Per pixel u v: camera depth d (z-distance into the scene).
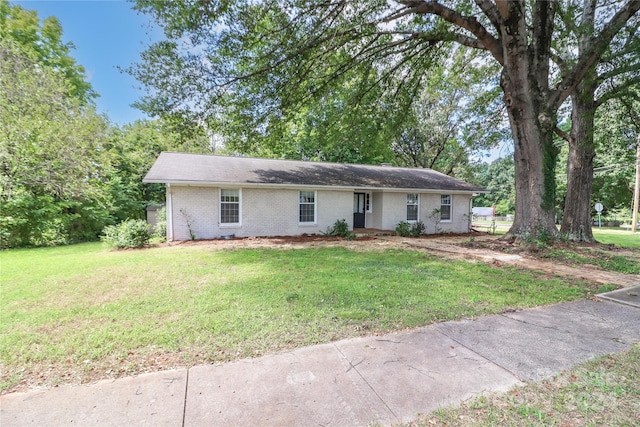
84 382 2.37
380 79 11.20
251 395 2.21
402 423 1.94
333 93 11.52
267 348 2.93
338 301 4.27
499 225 28.66
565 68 10.51
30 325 3.43
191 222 11.33
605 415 2.02
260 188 12.39
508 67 8.48
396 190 14.32
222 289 4.85
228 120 10.60
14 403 2.11
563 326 3.55
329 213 13.73
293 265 6.75
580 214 11.38
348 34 8.98
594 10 10.01
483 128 14.91
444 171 26.44
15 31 15.43
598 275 6.19
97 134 13.48
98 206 14.38
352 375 2.48
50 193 12.42
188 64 8.41
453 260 7.63
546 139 8.87
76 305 4.09
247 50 8.55
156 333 3.21
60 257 8.02
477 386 2.35
